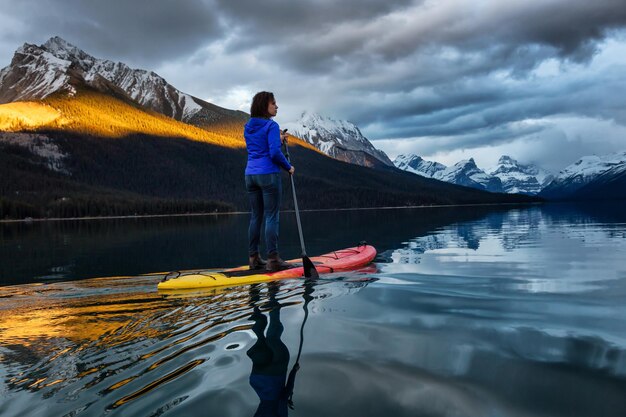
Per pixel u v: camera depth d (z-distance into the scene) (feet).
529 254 24.54
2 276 23.35
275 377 6.53
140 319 10.62
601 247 27.68
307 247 35.32
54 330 9.79
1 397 6.12
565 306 11.02
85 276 22.50
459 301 11.85
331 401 5.71
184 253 33.91
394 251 27.45
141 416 5.41
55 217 304.09
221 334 8.95
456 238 38.60
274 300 12.33
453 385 6.18
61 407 5.76
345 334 8.72
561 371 6.61
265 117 18.65
